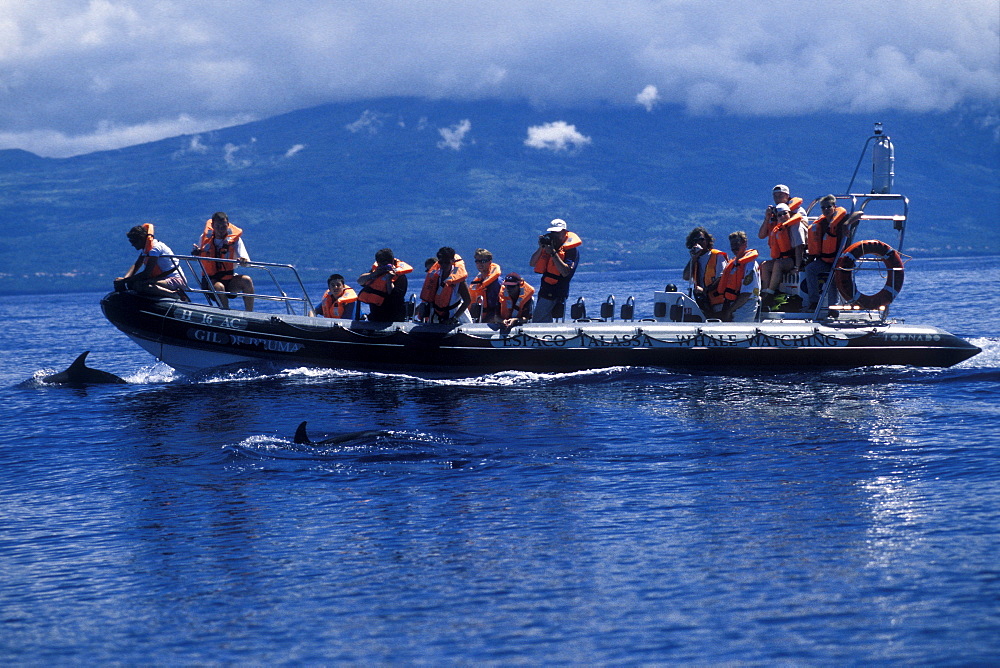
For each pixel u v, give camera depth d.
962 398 24.45
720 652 10.25
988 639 10.27
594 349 29.44
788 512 14.76
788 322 30.38
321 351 29.48
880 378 28.31
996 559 12.39
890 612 11.02
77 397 27.30
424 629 11.03
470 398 25.73
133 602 12.06
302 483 17.19
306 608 11.73
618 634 10.73
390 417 23.12
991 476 16.28
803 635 10.55
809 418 22.06
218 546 14.02
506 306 30.16
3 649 10.84
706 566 12.62
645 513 14.95
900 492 15.59
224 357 29.58
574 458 18.62
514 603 11.66
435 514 15.20
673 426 21.50
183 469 18.53
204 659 10.48
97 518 15.53
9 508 16.28
